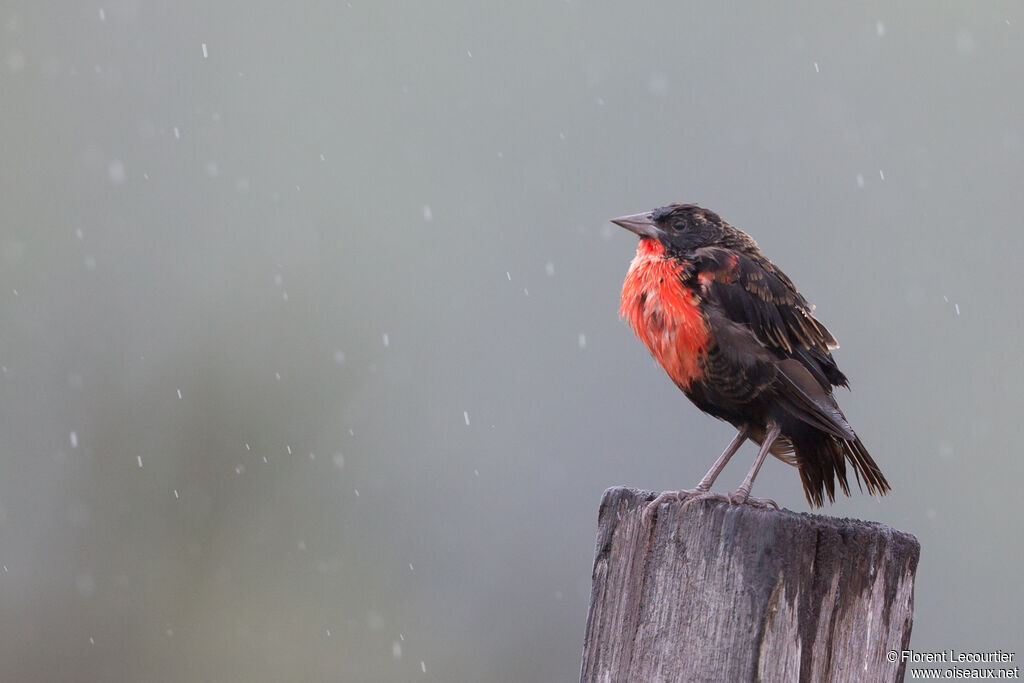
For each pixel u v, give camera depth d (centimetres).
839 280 3017
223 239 2922
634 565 381
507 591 1867
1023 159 3488
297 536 1739
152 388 1958
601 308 2889
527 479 2261
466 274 2995
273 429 1900
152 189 3136
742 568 361
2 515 1705
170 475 1786
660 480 2298
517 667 1673
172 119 3550
